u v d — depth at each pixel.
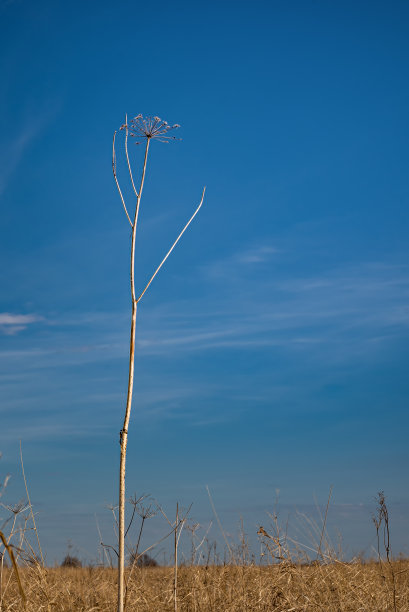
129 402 5.19
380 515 7.01
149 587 8.06
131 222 5.46
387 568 8.09
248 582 7.80
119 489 5.08
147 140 5.63
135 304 5.33
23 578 6.79
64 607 6.84
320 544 8.20
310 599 7.27
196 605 7.25
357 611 7.01
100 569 8.23
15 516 6.05
